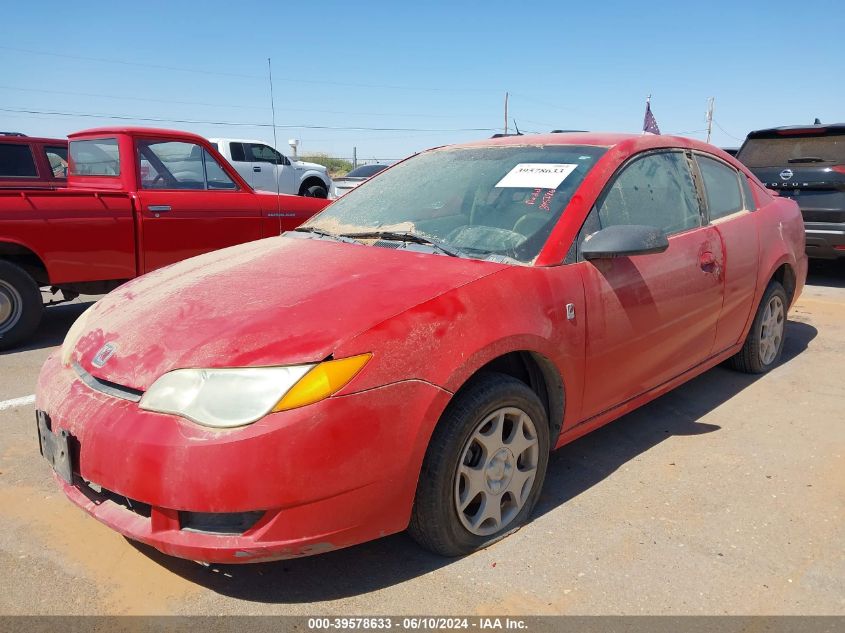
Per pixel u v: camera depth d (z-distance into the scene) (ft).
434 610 7.59
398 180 12.42
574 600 7.75
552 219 9.79
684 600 7.75
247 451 6.79
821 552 8.63
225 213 20.51
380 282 8.46
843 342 17.99
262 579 8.14
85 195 17.84
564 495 10.05
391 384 7.34
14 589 7.94
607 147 11.04
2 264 17.20
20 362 16.76
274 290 8.50
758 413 13.09
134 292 9.66
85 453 7.43
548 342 8.80
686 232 11.78
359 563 8.44
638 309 10.25
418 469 7.62
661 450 11.53
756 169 26.63
